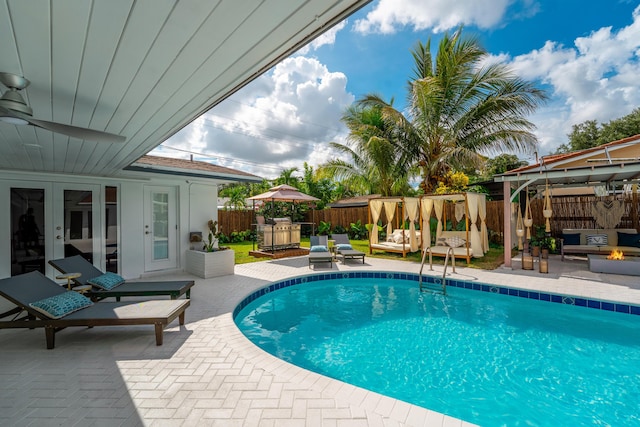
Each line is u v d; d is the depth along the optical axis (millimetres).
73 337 4387
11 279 4355
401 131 13523
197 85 2693
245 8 1660
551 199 12008
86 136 3152
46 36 1897
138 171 7449
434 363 4258
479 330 5324
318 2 1635
